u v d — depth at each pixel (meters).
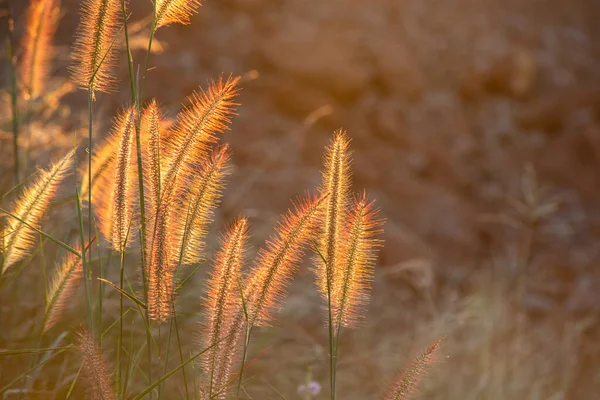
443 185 11.95
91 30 2.60
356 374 6.01
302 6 13.68
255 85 11.84
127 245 2.73
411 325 7.41
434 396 6.00
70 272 3.10
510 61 14.57
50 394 3.48
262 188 9.34
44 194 2.96
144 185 2.54
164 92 10.19
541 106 13.85
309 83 12.23
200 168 2.56
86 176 2.87
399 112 12.59
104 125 5.79
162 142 2.58
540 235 11.16
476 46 15.04
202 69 11.76
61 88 4.72
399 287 8.55
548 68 15.47
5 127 4.52
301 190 9.60
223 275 2.56
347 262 2.60
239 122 11.01
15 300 4.05
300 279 7.27
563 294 9.38
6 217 3.07
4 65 4.97
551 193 12.38
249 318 2.57
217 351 2.57
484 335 6.78
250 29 12.99
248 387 4.77
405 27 14.60
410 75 13.27
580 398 6.79
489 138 13.27
